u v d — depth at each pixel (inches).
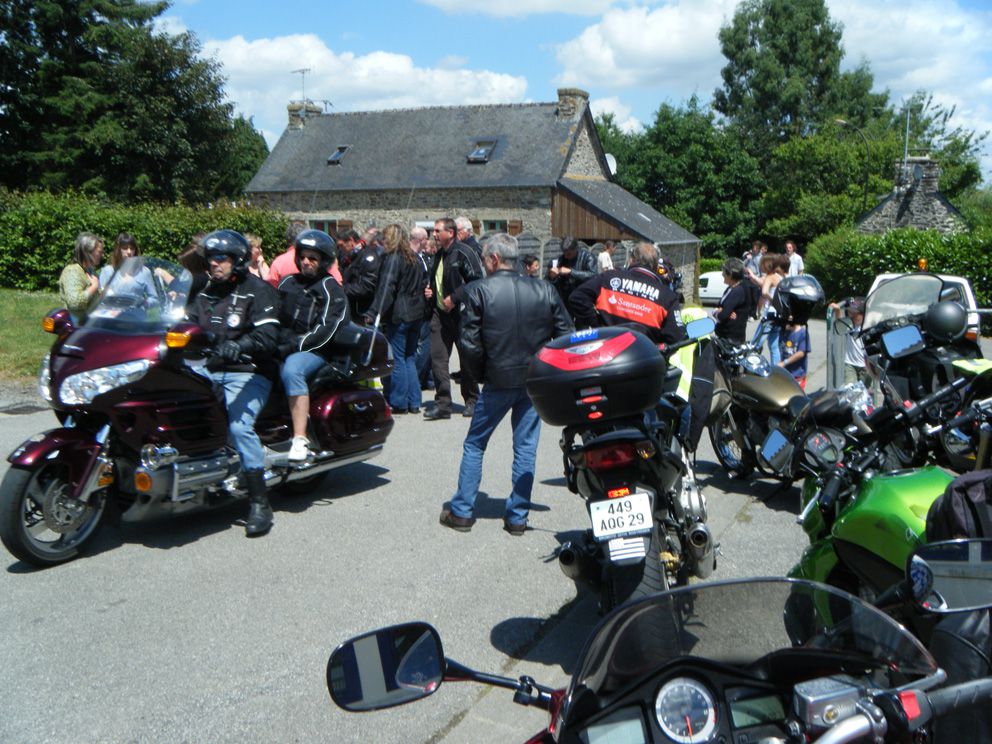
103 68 1673.2
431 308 376.8
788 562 221.9
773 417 265.1
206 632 181.3
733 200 2257.6
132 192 1651.1
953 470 216.7
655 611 89.9
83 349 211.3
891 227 1328.7
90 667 167.2
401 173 1510.8
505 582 206.7
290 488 269.4
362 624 185.3
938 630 100.4
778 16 2815.0
